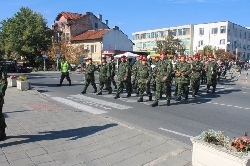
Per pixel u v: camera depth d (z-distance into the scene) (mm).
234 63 49188
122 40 50312
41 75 29062
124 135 5832
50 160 4395
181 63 11508
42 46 44969
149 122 7484
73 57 42031
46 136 5629
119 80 11828
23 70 35406
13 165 4125
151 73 10836
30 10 45656
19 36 43406
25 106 9023
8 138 5395
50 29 51406
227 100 11664
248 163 3318
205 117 8227
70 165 4234
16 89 13836
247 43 74500
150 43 81938
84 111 8734
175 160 4449
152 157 4648
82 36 50969
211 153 3707
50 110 8422
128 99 11625
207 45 62438
